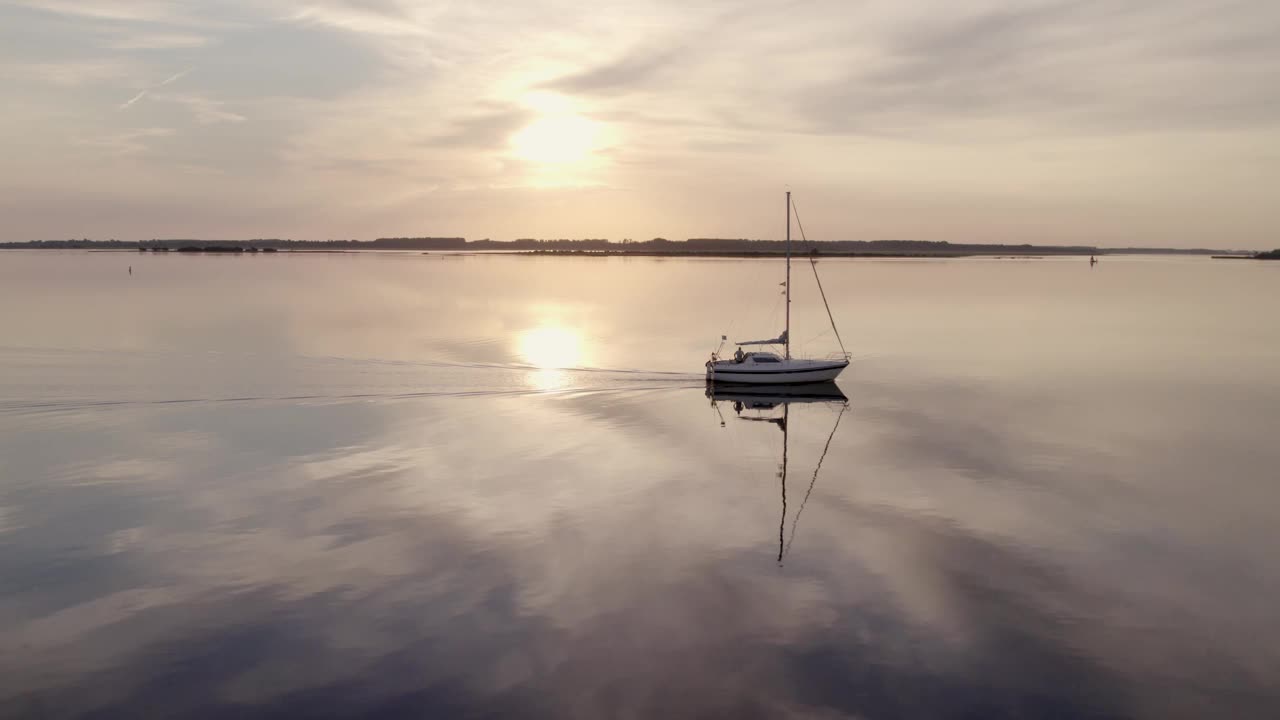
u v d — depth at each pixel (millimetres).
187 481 28688
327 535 23812
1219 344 67562
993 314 93750
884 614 19312
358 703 15742
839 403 44094
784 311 97750
